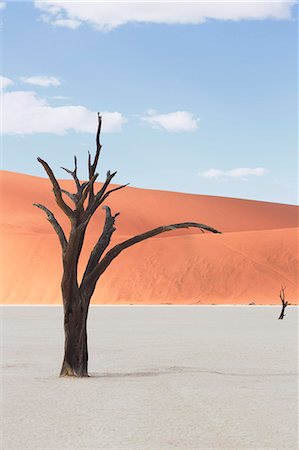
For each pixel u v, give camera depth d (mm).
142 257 119250
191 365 24062
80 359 21141
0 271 116125
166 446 11508
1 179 170375
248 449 11328
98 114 21828
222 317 61062
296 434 12508
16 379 20234
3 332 40531
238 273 116812
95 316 62656
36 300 110625
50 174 21234
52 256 118062
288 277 116750
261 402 15977
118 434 12453
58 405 15570
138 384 19047
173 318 58844
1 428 13008
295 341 34625
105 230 22359
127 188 191625
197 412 14672
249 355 27578
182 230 179375
